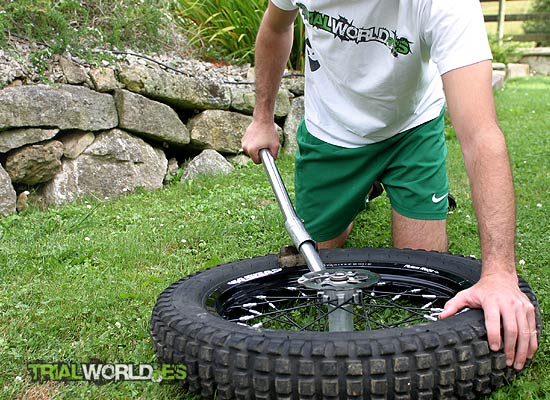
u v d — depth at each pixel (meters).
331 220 2.51
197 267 2.60
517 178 3.95
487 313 1.40
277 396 1.37
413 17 1.85
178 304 1.69
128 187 3.79
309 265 1.88
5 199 3.33
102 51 3.90
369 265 2.08
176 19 4.95
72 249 2.74
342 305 1.64
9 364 1.76
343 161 2.39
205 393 1.47
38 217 3.27
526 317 1.42
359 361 1.34
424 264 2.03
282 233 3.02
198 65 4.36
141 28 4.40
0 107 3.31
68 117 3.54
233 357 1.41
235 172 4.18
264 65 2.30
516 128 5.77
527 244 2.71
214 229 3.06
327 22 2.06
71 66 3.67
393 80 2.07
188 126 4.18
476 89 1.54
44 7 3.73
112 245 2.81
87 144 3.66
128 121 3.80
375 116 2.23
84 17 4.14
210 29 4.93
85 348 1.84
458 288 1.87
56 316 2.05
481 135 1.51
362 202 2.49
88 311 2.09
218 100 4.22
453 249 2.76
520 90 8.92
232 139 4.32
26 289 2.29
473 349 1.39
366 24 2.00
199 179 4.03
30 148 3.43
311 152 2.44
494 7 12.34
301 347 1.37
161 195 3.75
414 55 1.96
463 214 3.25
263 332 1.44
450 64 1.59
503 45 11.44
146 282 2.34
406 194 2.31
